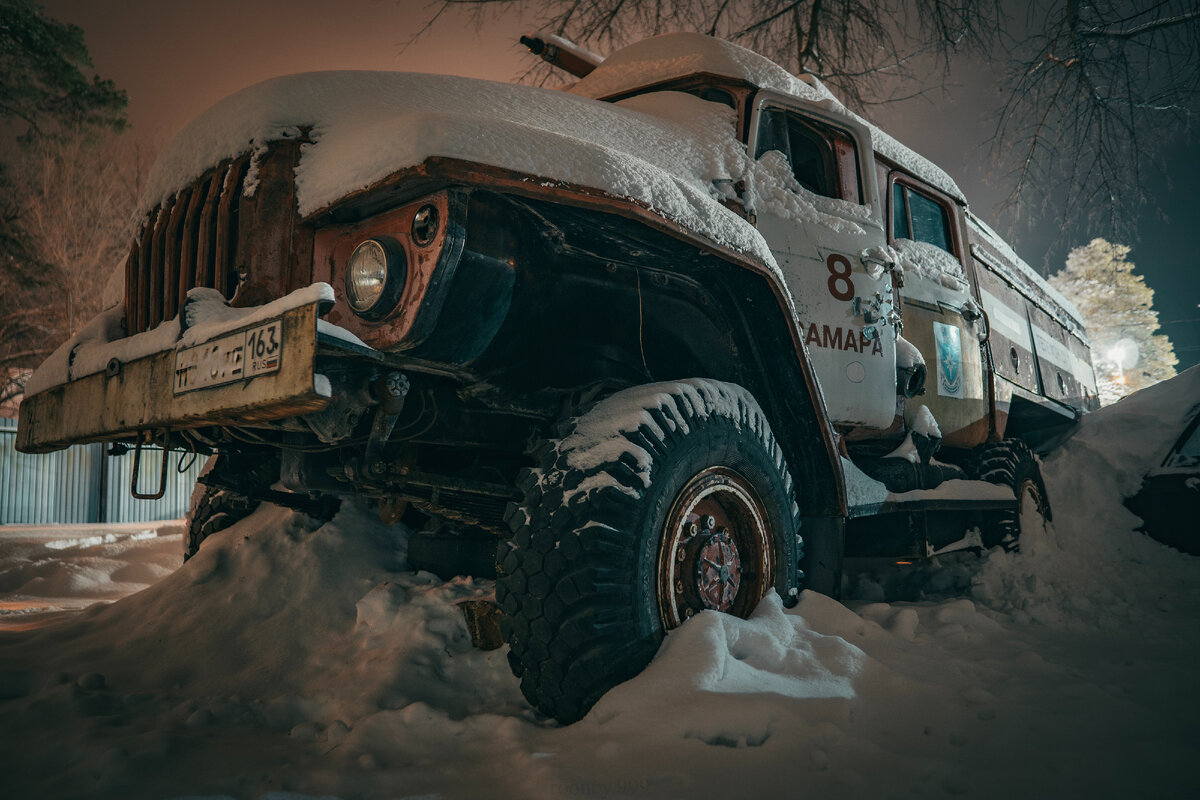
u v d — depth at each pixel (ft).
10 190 76.54
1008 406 18.26
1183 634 11.47
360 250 8.04
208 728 8.12
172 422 8.25
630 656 7.83
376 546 12.37
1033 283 22.80
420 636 9.51
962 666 9.29
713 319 10.45
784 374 10.62
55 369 10.36
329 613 10.98
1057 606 13.47
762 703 7.29
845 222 12.65
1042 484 17.60
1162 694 8.57
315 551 11.94
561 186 7.84
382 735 7.60
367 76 9.40
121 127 78.89
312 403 6.96
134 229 10.57
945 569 15.92
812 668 8.29
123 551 29.68
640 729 7.18
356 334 8.21
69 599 24.02
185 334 8.34
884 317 12.85
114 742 7.18
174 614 11.44
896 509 12.84
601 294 9.55
